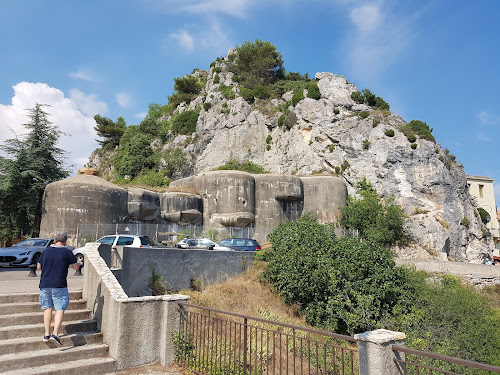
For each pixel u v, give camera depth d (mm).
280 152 47500
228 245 21281
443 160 39406
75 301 7836
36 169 32094
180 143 55625
